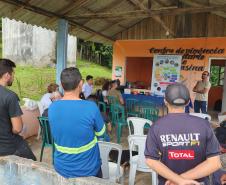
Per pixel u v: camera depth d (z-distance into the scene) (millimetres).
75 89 2186
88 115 2131
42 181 2385
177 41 9703
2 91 2559
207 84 7992
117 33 10695
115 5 7703
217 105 10586
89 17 7113
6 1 5516
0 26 24500
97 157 2309
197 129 1629
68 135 2143
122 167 3566
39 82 14109
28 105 6039
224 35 8930
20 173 2523
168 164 1667
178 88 1696
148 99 8500
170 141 1643
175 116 1679
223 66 10984
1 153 2648
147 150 1700
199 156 1635
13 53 18469
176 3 7812
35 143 5703
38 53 18125
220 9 5973
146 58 12477
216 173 2816
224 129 3812
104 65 23266
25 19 6773
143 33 10273
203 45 9289
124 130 7098
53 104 2211
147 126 5098
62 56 7258
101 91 7879
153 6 8117
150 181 4035
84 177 2209
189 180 1586
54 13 6883
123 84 10820
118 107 6238
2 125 2611
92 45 23297
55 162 2289
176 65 9727
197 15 9328
